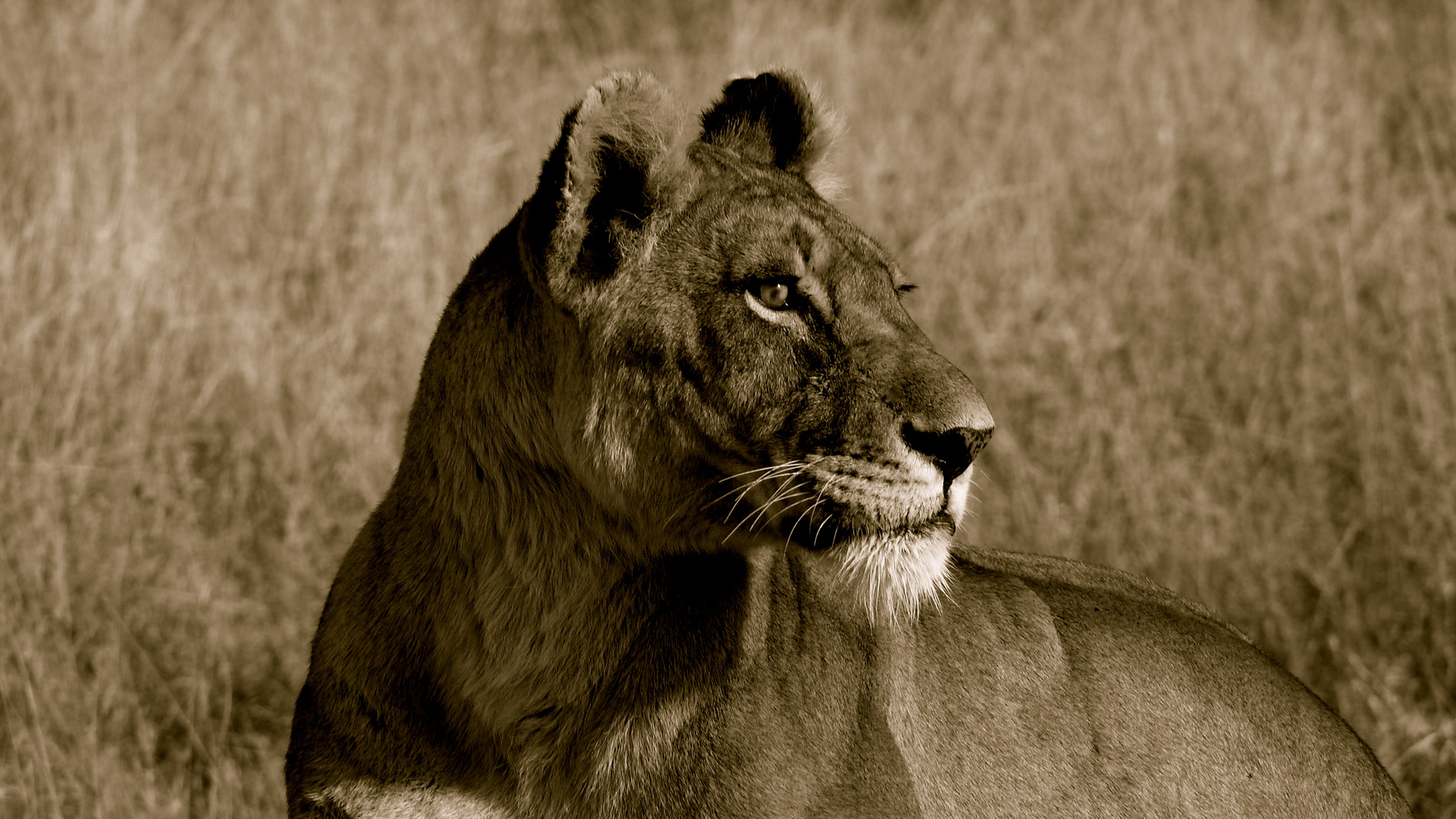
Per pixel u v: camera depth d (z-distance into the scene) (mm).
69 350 10875
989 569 7652
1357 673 10047
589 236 6398
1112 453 11484
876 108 15867
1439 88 16188
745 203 6445
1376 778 7820
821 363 6281
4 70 13148
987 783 7039
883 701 6762
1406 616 10586
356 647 6648
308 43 15102
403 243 12516
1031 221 13938
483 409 6590
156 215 11969
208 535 10555
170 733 9289
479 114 15211
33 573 9492
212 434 11070
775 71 7465
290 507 10562
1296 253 13773
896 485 6148
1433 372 12148
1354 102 15961
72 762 8523
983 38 17328
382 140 13828
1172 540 10836
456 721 6461
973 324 12641
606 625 6559
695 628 6508
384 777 6492
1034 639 7359
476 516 6527
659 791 6387
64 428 10414
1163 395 12297
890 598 6328
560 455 6516
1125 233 13906
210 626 9750
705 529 6484
